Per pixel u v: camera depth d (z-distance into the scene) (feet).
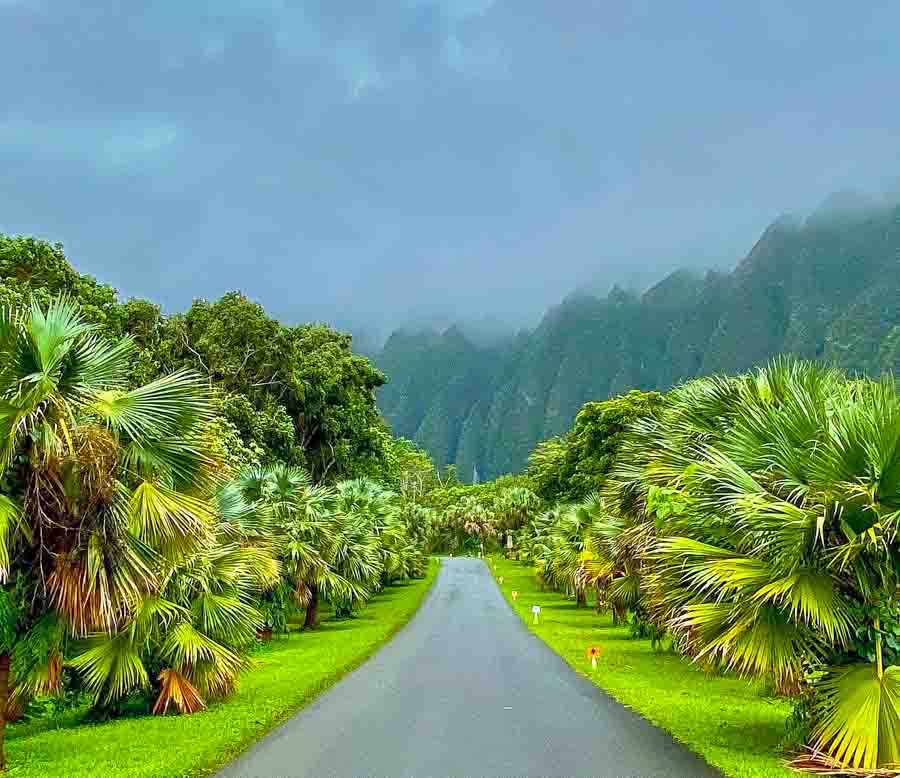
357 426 168.76
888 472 30.01
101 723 42.52
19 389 30.17
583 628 98.78
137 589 31.96
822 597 30.25
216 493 50.37
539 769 29.76
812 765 29.04
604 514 92.84
